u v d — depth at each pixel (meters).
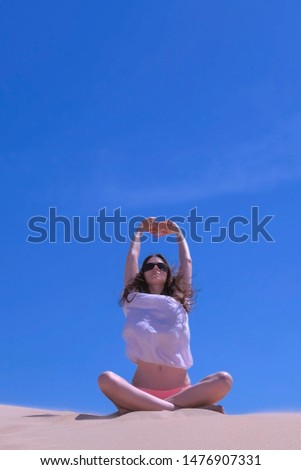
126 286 6.64
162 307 6.30
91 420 5.31
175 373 6.13
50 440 4.32
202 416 5.11
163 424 4.64
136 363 6.24
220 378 5.72
